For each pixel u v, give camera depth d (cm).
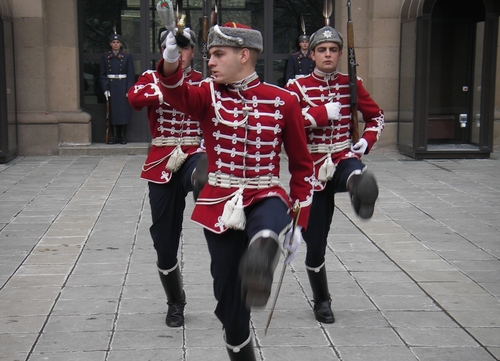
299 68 1197
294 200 327
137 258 584
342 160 429
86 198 826
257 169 313
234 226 305
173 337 418
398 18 1171
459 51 1173
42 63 1145
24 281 524
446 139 1196
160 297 489
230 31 306
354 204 401
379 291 504
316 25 1249
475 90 1166
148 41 1230
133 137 1237
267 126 313
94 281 524
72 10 1156
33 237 651
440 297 490
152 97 409
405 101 1155
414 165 1067
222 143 314
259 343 411
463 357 391
